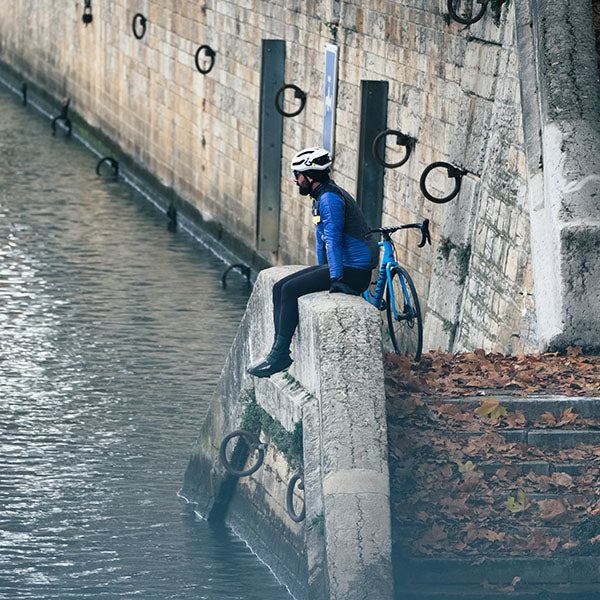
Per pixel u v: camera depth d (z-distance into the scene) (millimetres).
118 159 105250
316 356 30281
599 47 39531
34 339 58281
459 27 47812
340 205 31219
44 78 133375
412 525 29609
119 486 41344
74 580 33938
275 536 34438
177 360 55906
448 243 45594
